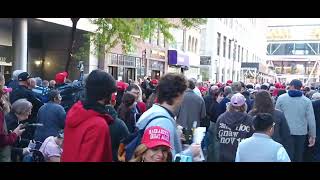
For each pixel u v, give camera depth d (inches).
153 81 510.9
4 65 759.7
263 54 4281.5
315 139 324.2
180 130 149.2
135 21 553.3
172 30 1322.6
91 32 727.7
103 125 112.5
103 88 116.3
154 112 124.7
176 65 1398.9
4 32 756.0
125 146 128.3
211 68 1947.6
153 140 109.8
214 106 383.2
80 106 115.9
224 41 2375.7
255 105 248.1
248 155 162.9
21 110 224.1
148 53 1181.1
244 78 2107.5
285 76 4303.6
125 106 247.6
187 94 333.4
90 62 848.9
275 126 242.7
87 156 109.9
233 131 223.5
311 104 312.5
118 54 978.7
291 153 249.9
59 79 364.5
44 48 901.2
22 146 224.7
